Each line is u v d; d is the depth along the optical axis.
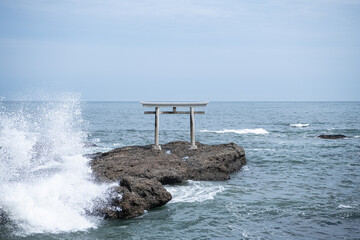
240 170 17.75
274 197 12.60
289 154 22.84
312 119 68.75
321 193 13.25
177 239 8.98
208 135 36.94
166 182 13.95
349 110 120.62
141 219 10.30
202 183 14.54
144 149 17.88
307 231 9.52
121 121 63.03
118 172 13.47
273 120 67.38
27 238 8.84
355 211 11.07
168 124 58.12
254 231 9.52
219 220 10.28
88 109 136.38
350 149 25.19
